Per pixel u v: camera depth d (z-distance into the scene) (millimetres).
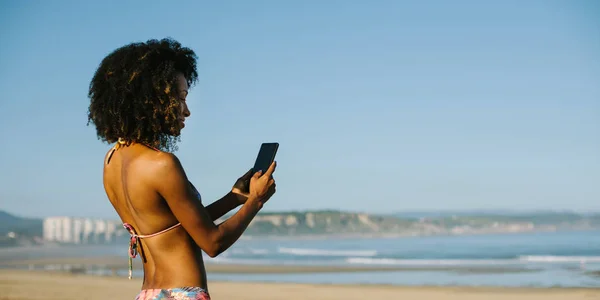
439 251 47250
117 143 2127
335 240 90188
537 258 33250
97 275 22234
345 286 18312
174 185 2010
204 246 2047
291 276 24188
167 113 2078
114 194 2146
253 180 2174
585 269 24828
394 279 22188
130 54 2098
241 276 24328
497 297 15836
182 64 2152
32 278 19281
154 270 2096
